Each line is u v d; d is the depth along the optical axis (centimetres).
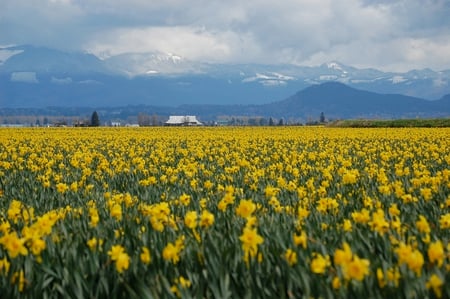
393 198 1327
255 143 4669
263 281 696
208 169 2438
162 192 1598
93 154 3238
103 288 700
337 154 3406
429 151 3325
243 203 826
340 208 1213
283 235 852
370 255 725
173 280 709
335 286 621
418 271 620
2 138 5472
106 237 895
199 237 842
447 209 1216
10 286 685
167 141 5056
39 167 2480
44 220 814
